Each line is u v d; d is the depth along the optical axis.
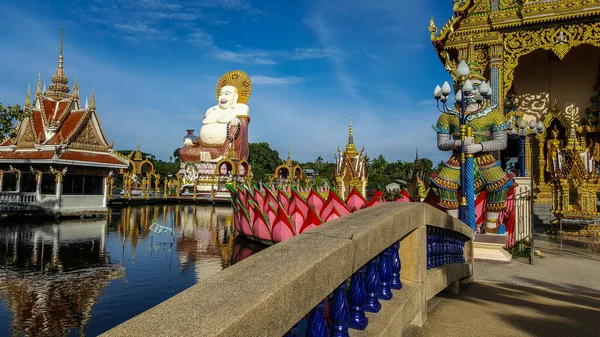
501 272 9.92
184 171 66.56
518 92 25.47
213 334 1.79
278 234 18.81
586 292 7.85
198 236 24.72
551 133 24.23
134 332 1.78
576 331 4.98
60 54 37.88
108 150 35.94
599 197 21.16
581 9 16.00
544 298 6.83
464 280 7.80
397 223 4.18
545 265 10.95
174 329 1.81
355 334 3.32
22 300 11.35
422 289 4.87
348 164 31.89
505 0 16.92
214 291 2.22
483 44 17.16
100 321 9.73
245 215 22.45
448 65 17.39
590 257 12.31
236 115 69.44
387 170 59.31
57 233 24.78
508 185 12.09
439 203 12.78
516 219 14.23
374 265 3.86
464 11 17.23
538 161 24.02
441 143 12.48
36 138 32.69
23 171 33.12
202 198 58.09
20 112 25.92
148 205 52.50
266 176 92.31
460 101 12.16
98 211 34.81
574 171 18.09
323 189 47.59
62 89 37.03
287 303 2.32
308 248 2.92
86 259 17.34
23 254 18.17
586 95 24.17
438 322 5.09
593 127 23.27
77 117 34.31
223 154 66.25
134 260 17.31
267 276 2.41
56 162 30.64
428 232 5.70
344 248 3.01
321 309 2.85
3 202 31.61
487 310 5.76
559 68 24.78
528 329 5.00
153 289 12.63
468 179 11.51
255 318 2.04
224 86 73.56
